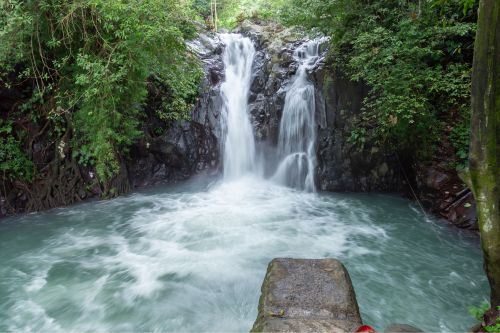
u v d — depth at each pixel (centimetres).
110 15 572
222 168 1038
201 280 485
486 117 266
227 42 1188
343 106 831
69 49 648
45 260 555
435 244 589
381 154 816
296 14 791
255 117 1015
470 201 617
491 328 275
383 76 643
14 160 728
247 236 636
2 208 731
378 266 520
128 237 641
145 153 933
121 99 700
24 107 724
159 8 630
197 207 800
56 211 767
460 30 594
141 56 641
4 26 548
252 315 406
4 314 415
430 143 685
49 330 386
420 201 740
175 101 888
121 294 453
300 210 770
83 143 780
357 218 716
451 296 441
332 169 872
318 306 308
